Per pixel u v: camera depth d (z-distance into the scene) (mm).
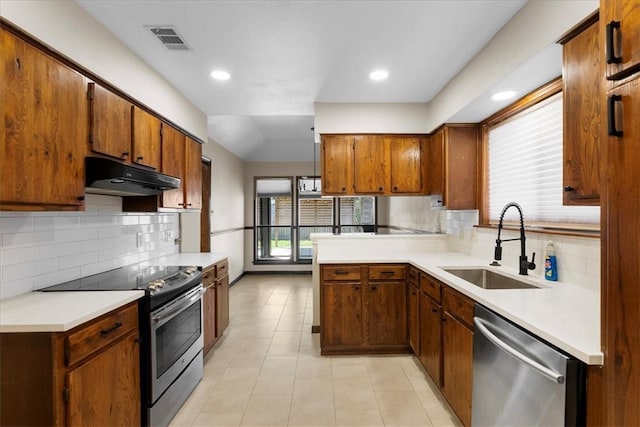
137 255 2912
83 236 2254
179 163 3107
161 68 2633
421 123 3627
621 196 963
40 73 1552
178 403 2232
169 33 2141
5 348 1343
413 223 5016
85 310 1503
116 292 1824
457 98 2826
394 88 3172
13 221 1742
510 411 1418
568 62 1592
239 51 2385
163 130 2777
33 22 1519
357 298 3078
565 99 1610
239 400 2359
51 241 1984
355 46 2342
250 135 5773
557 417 1142
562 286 1937
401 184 3635
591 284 1812
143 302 1888
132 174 1976
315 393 2439
